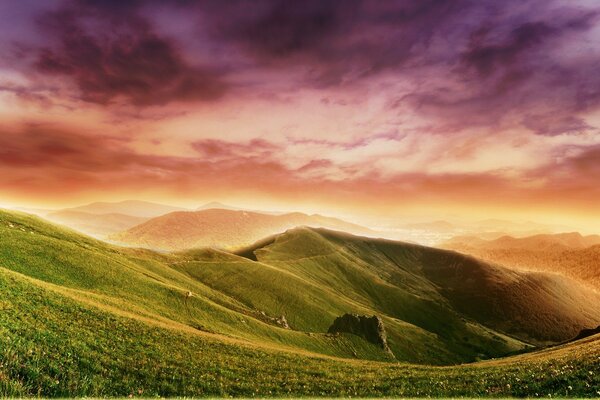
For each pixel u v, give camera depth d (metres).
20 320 29.56
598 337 58.38
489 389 27.25
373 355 110.50
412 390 29.03
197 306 83.56
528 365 34.28
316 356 50.38
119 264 90.31
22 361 22.38
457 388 28.67
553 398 23.28
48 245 80.44
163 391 25.25
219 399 25.31
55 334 28.80
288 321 135.38
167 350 34.12
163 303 77.62
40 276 67.31
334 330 125.31
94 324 35.03
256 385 29.55
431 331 198.38
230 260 180.25
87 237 124.56
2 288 36.34
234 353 40.16
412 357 149.38
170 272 118.69
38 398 19.14
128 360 28.70
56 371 22.81
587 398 22.23
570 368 28.20
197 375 29.36
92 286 71.62
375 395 28.17
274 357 41.94
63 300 39.78
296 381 31.75
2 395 18.34
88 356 26.86
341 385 31.00
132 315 48.94
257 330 87.12
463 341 193.00
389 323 168.25
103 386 23.42
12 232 80.56
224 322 81.69
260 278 160.62
